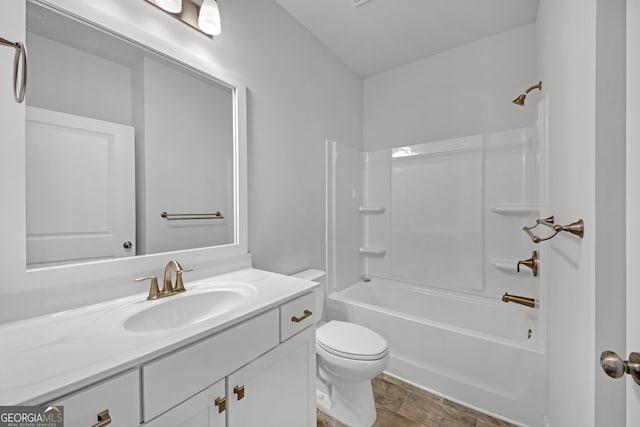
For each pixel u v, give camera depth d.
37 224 0.82
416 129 2.38
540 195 1.39
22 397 0.47
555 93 1.13
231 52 1.39
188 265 1.20
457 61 2.16
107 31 0.96
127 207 1.02
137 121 1.05
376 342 1.42
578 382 0.79
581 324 0.75
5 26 0.75
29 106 0.80
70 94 0.89
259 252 1.57
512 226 1.94
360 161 2.60
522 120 1.91
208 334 0.74
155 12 1.09
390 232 2.51
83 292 0.89
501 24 1.88
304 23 1.87
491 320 1.92
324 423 1.41
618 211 0.58
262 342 0.91
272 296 0.99
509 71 1.95
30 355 0.60
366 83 2.66
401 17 1.81
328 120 2.17
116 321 0.78
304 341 1.10
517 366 1.39
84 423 0.53
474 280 2.09
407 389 1.67
